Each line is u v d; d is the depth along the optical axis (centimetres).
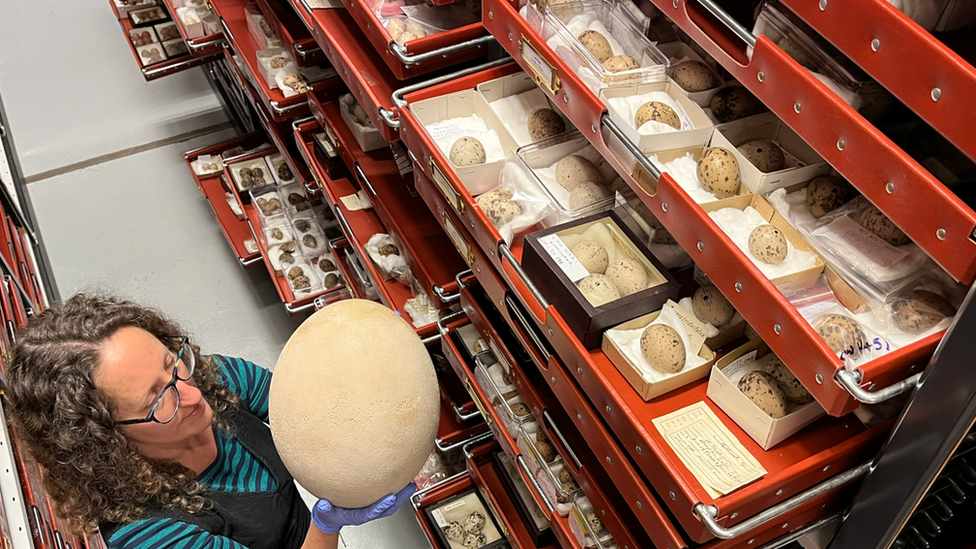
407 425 123
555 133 178
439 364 265
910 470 113
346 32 221
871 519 127
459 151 176
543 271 152
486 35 186
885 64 95
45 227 365
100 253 355
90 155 401
